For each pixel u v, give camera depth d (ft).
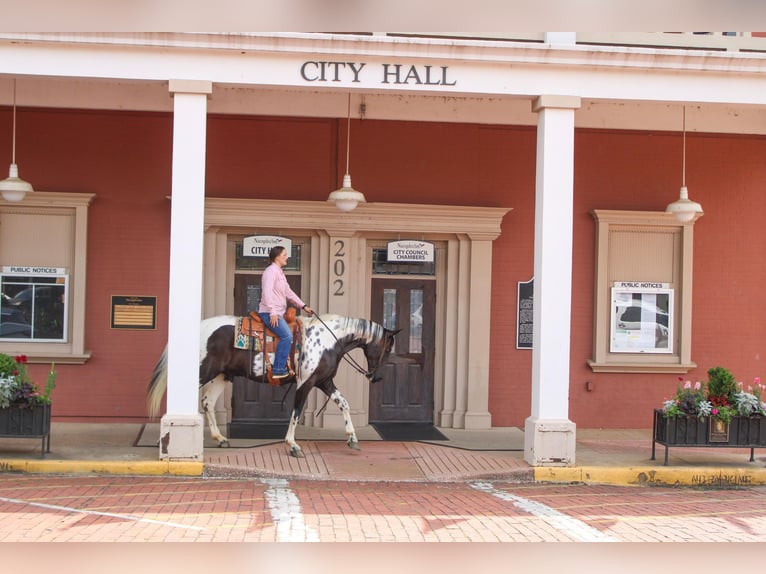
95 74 33.55
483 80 35.29
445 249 44.80
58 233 42.45
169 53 33.83
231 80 34.17
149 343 42.93
